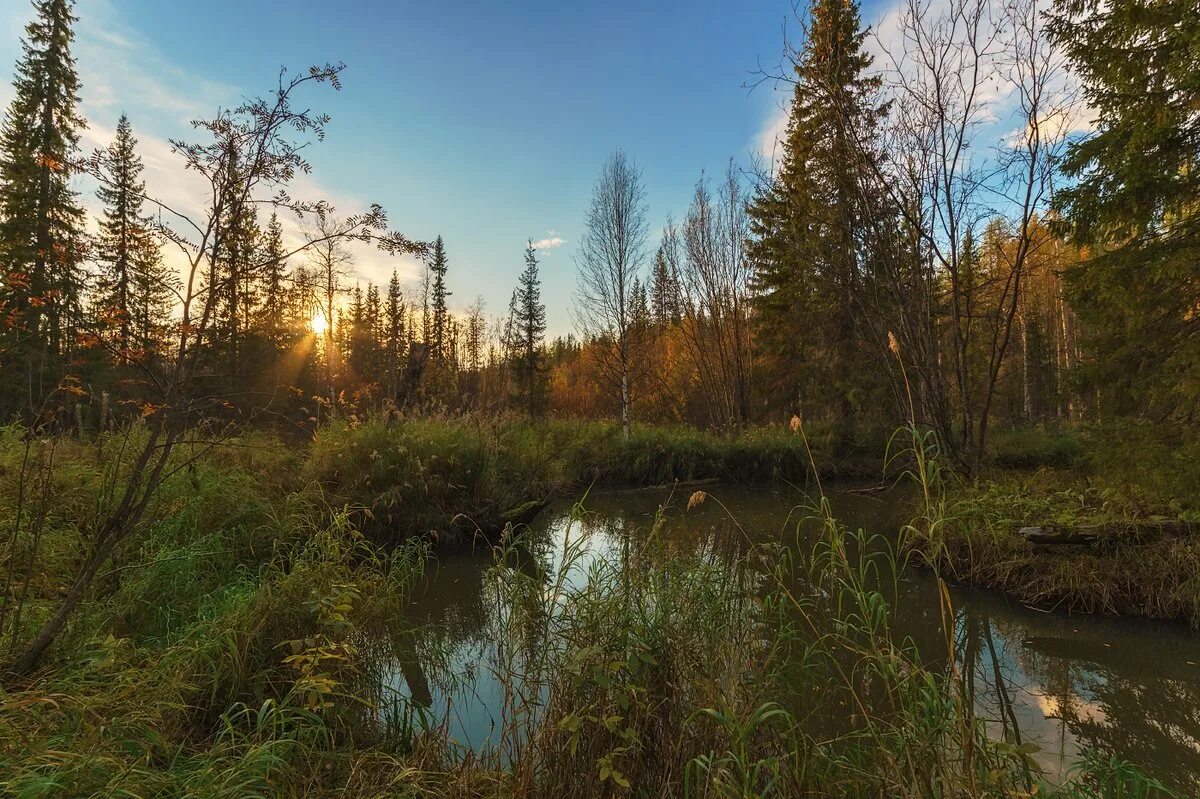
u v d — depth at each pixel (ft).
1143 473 21.01
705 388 82.58
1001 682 15.53
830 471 52.54
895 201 35.99
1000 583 22.07
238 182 10.52
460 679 15.14
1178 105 21.38
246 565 18.72
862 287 43.04
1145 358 22.54
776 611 12.78
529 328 120.78
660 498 44.57
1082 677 15.72
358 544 19.56
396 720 11.76
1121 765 9.23
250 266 11.04
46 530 14.69
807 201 45.52
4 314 10.83
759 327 70.74
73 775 7.05
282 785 8.56
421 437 29.09
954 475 31.45
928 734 7.95
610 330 66.90
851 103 37.40
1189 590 18.61
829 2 37.14
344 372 97.50
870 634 9.09
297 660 11.11
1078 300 24.73
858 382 54.19
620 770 9.04
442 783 9.60
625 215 62.80
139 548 15.74
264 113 10.63
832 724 11.23
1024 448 55.88
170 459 18.30
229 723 9.23
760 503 42.52
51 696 8.49
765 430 60.08
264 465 25.27
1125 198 22.76
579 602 11.45
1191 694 14.69
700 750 9.30
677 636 10.82
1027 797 7.41
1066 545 21.88
